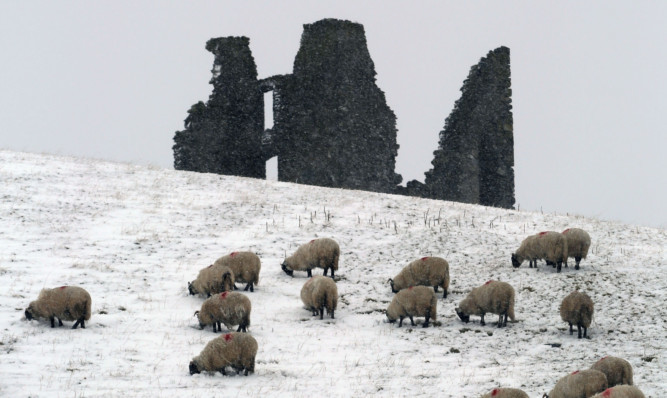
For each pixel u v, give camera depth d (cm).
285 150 16275
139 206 10094
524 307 6912
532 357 5616
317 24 16288
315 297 6631
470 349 5859
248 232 9325
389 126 16650
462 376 5178
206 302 6066
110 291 7006
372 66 16538
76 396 4597
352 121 16000
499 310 6378
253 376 5147
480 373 5250
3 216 9031
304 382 5059
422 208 11100
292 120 16262
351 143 15938
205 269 6962
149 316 6406
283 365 5425
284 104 16362
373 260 8469
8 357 5222
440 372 5281
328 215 10219
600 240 9319
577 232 7894
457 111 16712
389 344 5988
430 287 6606
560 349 5766
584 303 5972
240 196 11069
